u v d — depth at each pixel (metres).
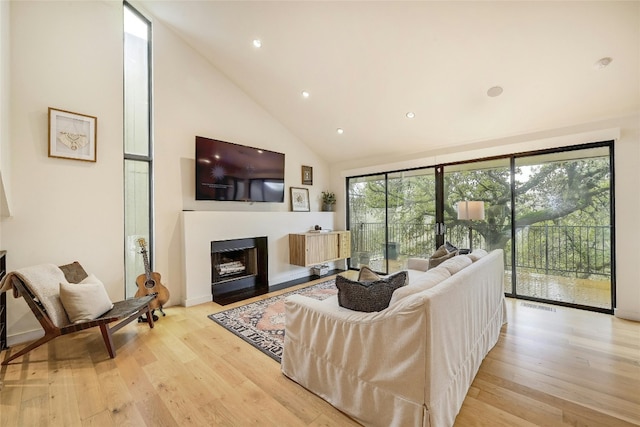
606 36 2.40
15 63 2.51
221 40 3.51
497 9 2.39
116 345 2.49
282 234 4.70
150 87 3.52
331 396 1.71
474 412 1.63
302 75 3.71
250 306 3.51
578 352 2.32
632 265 2.99
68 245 2.80
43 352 2.37
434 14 2.55
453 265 2.13
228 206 4.20
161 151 3.49
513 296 3.81
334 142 5.12
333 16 2.80
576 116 3.21
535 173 3.65
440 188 4.45
